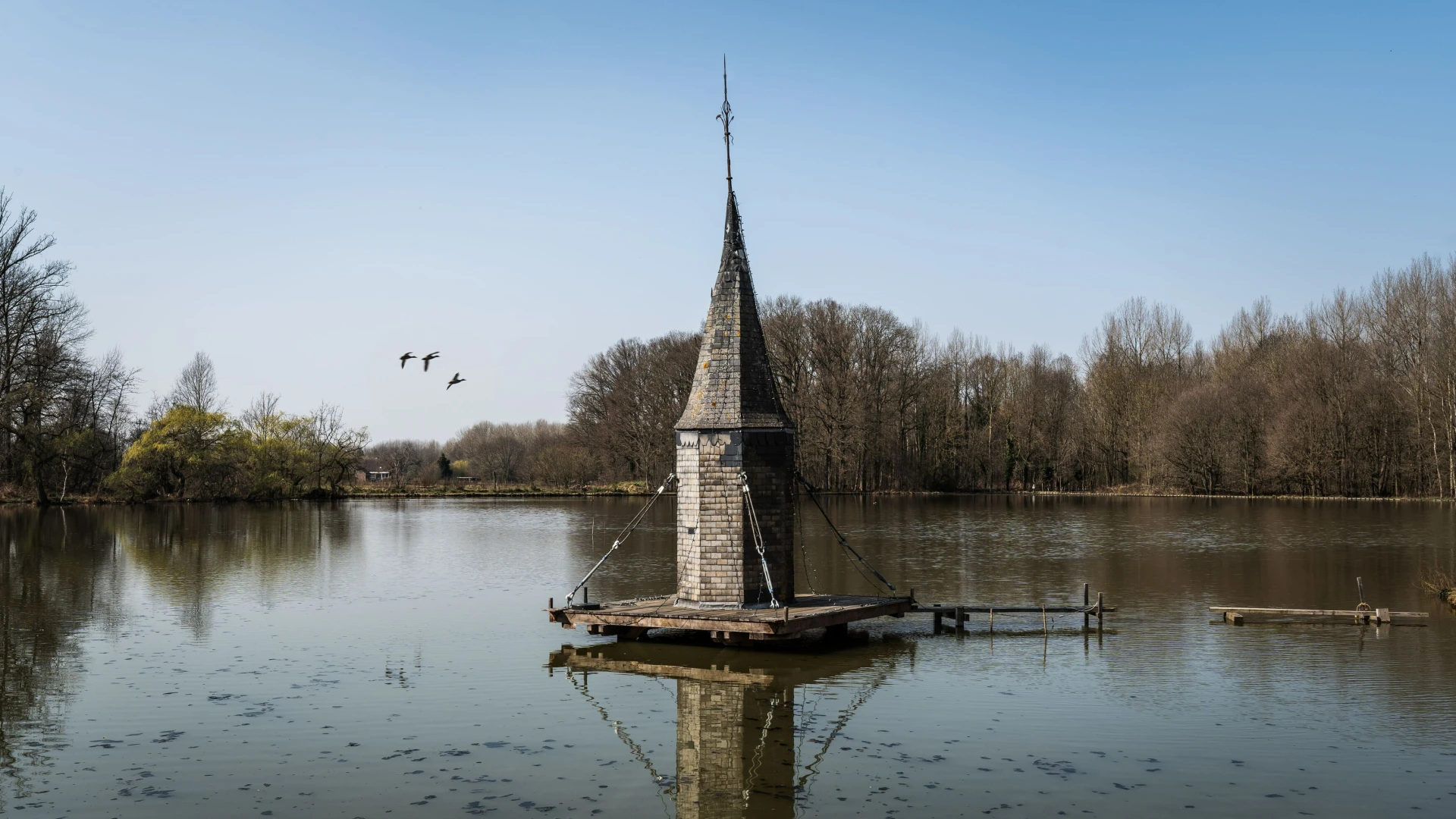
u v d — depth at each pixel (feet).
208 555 159.53
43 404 225.56
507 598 115.75
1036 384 359.25
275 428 324.19
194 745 59.67
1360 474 285.64
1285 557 154.20
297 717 65.57
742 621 82.79
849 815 49.19
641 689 74.18
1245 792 52.16
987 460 357.20
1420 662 81.56
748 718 66.54
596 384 353.72
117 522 218.38
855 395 291.58
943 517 240.12
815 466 309.01
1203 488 314.76
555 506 304.91
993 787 53.01
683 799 51.72
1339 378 286.87
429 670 79.20
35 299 213.46
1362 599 102.63
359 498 334.44
